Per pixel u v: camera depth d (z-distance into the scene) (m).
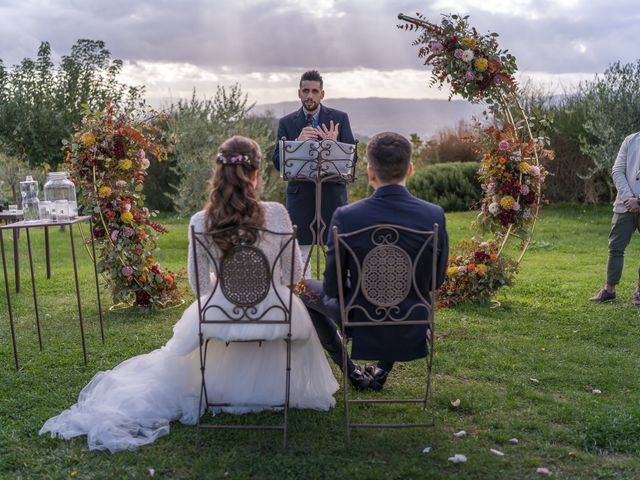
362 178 13.95
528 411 3.17
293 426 3.01
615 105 11.67
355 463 2.66
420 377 3.67
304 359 3.19
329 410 3.21
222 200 2.79
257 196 2.90
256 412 3.16
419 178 14.12
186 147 12.05
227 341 2.90
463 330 4.54
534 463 2.65
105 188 4.84
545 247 8.48
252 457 2.71
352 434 2.93
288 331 2.91
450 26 4.98
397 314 2.81
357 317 2.83
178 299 5.39
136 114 5.28
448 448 2.79
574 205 12.81
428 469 2.60
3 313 5.14
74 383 3.60
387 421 3.09
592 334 4.46
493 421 3.05
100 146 4.86
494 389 3.48
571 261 7.40
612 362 3.88
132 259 5.10
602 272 6.66
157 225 5.20
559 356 4.00
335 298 2.95
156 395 3.09
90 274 6.76
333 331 3.32
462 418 3.11
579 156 12.70
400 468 2.60
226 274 2.80
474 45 4.98
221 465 2.64
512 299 5.52
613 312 5.00
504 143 5.15
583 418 3.07
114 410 3.00
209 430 2.97
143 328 4.66
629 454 2.74
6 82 13.91
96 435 2.85
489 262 5.39
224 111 12.20
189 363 3.13
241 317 2.86
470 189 13.67
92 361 3.96
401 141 2.78
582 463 2.66
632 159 5.19
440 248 2.84
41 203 3.87
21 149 13.67
